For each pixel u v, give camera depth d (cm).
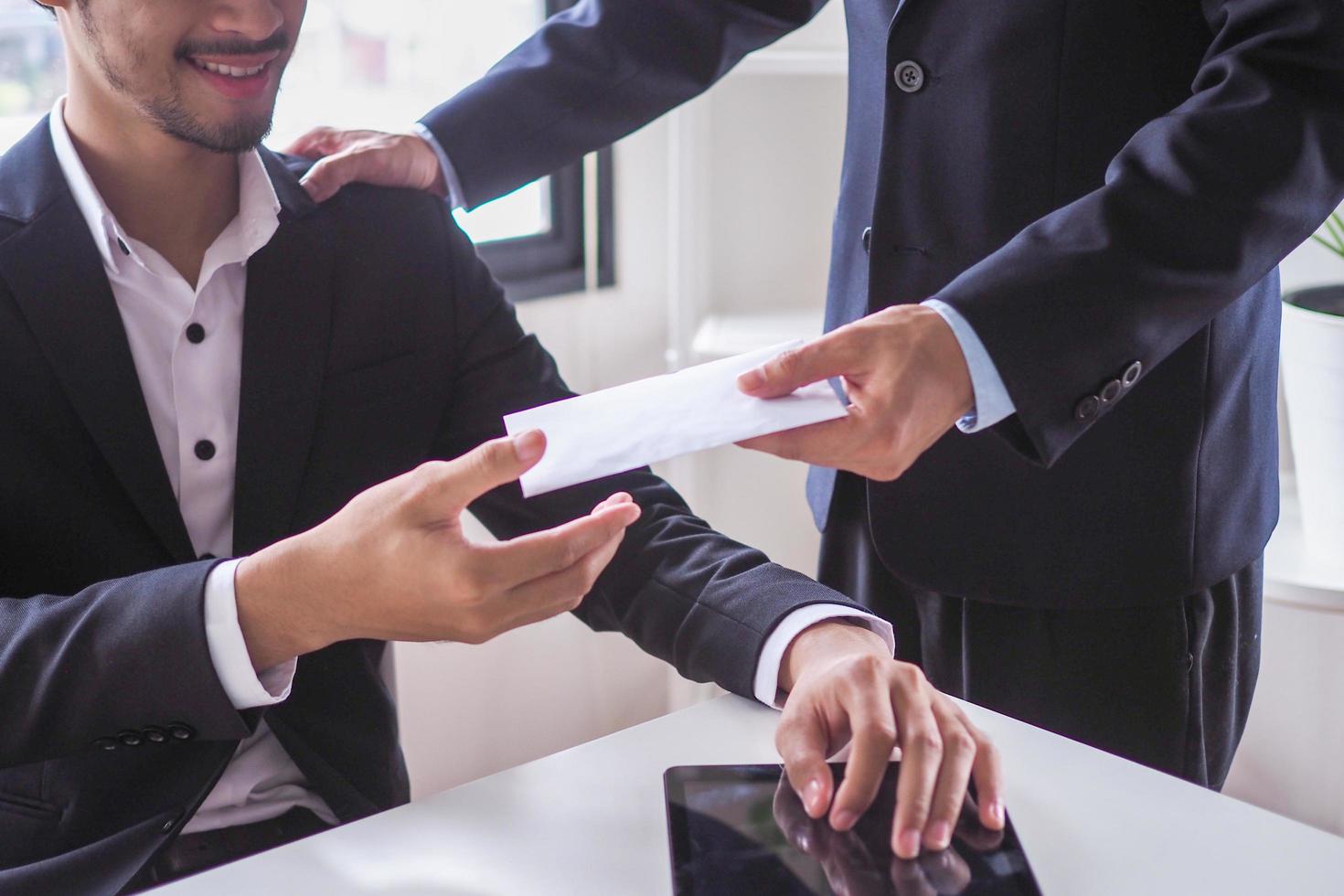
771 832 75
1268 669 209
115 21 93
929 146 115
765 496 228
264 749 108
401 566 77
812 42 212
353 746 108
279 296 107
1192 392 113
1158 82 110
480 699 206
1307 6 96
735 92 217
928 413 90
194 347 105
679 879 70
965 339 92
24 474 97
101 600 85
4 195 100
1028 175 112
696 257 211
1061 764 85
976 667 124
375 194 117
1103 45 109
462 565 75
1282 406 209
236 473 104
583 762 86
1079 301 94
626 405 84
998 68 111
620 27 135
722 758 86
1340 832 211
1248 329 118
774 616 95
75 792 95
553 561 77
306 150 130
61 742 85
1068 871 74
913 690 83
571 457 78
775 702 93
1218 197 95
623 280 218
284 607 81
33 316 97
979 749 81
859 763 78
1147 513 115
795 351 86
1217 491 118
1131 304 94
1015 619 122
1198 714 123
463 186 130
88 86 99
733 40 138
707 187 216
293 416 106
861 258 126
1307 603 174
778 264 229
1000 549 118
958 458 117
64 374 98
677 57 137
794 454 90
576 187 209
